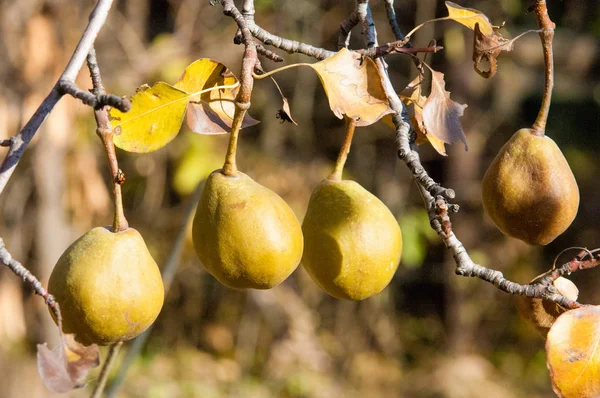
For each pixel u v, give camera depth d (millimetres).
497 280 2484
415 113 3125
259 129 10852
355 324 11594
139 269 2533
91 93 2412
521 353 11562
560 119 11320
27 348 9492
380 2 10688
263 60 10516
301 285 11453
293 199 10664
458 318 11680
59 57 8039
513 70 11031
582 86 11203
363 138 11305
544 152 2797
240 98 2539
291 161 10977
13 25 7871
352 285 2793
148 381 10055
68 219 9172
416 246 10781
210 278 11242
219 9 10328
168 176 10922
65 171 8906
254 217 2561
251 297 11180
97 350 2498
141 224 10820
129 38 9891
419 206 11336
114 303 2473
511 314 11758
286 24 10742
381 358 11453
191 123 2844
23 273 2385
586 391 2416
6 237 9203
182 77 2846
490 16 10680
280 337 11156
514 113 11258
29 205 9180
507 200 2803
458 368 11203
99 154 10312
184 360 10805
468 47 10633
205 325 11211
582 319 2436
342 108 2611
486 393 10781
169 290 11172
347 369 11234
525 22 11023
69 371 2420
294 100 10883
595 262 2486
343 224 2797
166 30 10789
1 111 7785
